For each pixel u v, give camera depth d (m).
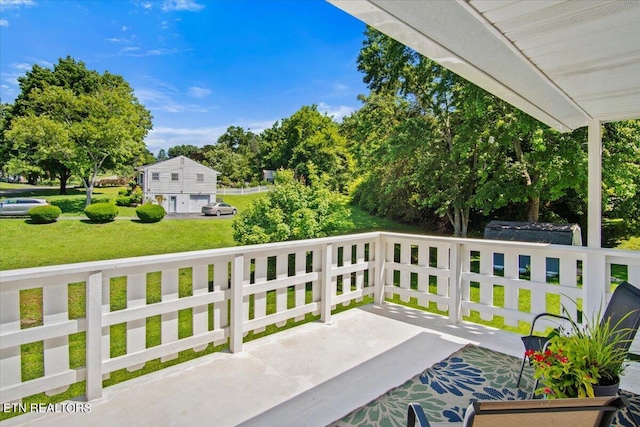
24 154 24.94
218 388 2.46
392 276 4.33
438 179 10.82
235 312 2.98
